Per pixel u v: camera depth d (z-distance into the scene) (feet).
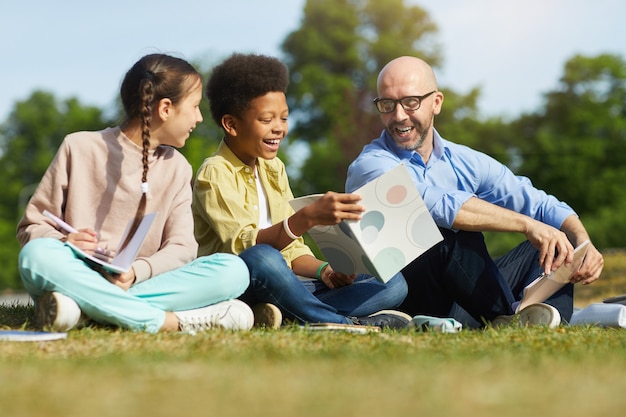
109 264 13.58
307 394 8.02
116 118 16.16
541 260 16.87
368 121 122.52
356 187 18.57
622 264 50.24
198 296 14.61
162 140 15.90
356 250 15.12
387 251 15.07
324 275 16.85
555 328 15.17
